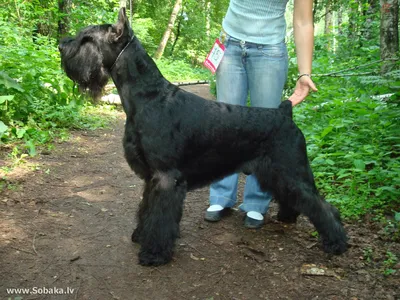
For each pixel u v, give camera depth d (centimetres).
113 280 265
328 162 409
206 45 2644
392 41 609
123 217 362
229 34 351
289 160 300
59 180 434
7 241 300
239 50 346
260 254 306
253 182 352
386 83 496
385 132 448
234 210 395
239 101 361
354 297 249
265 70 343
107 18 1134
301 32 328
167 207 283
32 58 647
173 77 1712
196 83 1536
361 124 493
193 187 312
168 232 284
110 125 704
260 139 302
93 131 652
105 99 847
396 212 335
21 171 440
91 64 297
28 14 1063
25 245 297
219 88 363
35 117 602
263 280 271
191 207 400
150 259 284
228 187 368
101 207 379
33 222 334
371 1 960
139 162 292
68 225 337
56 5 1117
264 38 338
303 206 301
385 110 455
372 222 345
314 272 277
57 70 686
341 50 1017
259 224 352
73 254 292
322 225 299
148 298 248
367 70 724
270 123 302
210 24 2788
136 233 314
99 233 329
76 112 677
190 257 300
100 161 513
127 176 470
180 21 2478
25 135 525
